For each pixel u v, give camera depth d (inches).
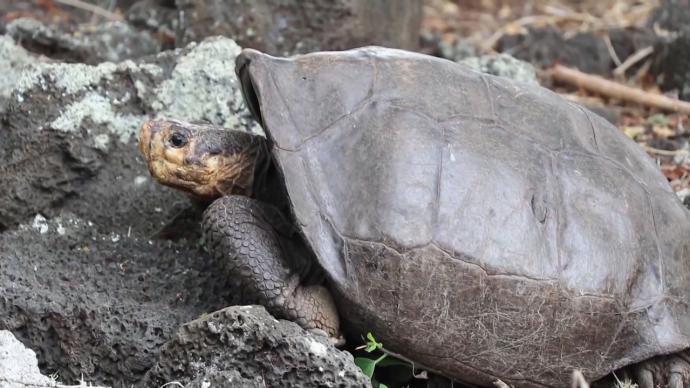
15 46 294.5
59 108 247.6
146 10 354.3
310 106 190.5
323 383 178.5
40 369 196.9
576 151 203.3
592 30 408.8
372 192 184.9
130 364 192.7
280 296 189.6
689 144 309.3
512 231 188.9
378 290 183.5
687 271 207.0
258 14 297.7
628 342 198.4
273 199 209.2
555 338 193.2
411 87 195.5
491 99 201.3
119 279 213.0
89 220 244.4
